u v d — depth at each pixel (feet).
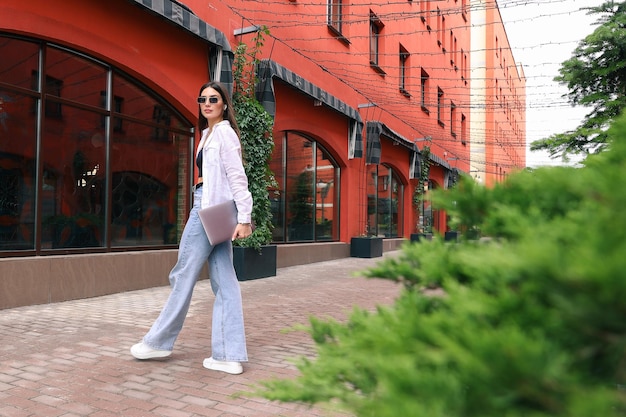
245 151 28.19
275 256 30.86
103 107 23.31
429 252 2.78
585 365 1.82
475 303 1.98
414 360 2.01
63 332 14.84
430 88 70.13
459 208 2.75
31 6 19.21
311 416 8.72
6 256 18.78
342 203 46.01
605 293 1.59
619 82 31.37
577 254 1.66
